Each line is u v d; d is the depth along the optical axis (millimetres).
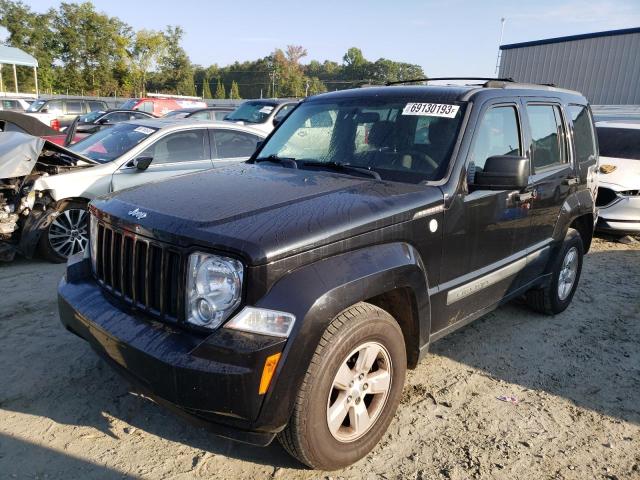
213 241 2287
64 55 58281
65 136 8766
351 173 3377
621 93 15203
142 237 2559
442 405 3404
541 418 3299
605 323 4824
